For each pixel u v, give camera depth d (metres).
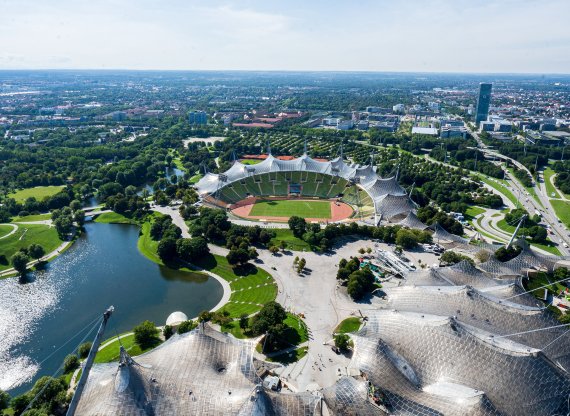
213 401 104.88
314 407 108.12
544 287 191.50
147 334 153.12
